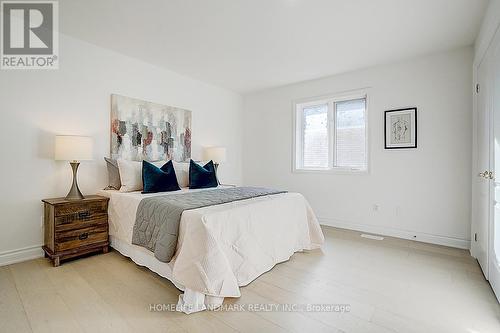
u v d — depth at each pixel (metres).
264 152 4.59
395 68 3.25
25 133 2.39
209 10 2.19
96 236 2.50
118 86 3.07
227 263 1.69
